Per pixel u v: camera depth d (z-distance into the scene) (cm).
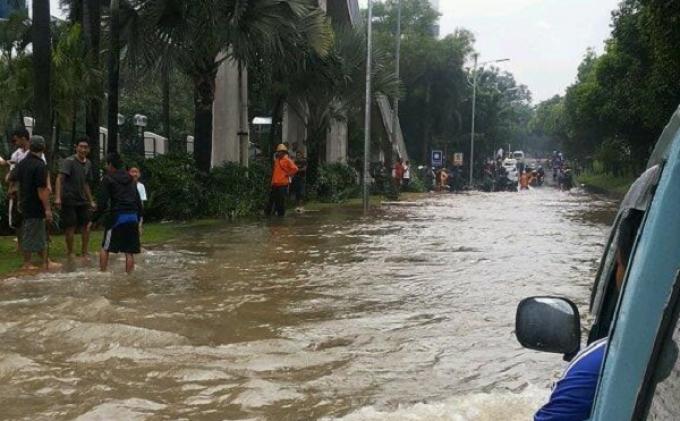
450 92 5566
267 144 3575
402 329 715
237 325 728
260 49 1825
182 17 1698
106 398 511
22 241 1046
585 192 4775
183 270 1055
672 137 206
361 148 4056
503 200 3092
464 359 616
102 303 794
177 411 487
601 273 275
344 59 2398
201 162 1927
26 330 685
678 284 160
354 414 479
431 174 4722
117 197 1004
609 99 3678
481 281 984
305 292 898
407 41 5369
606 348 189
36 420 466
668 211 170
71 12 1992
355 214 2159
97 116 1627
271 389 529
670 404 151
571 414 213
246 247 1322
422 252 1272
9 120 1659
